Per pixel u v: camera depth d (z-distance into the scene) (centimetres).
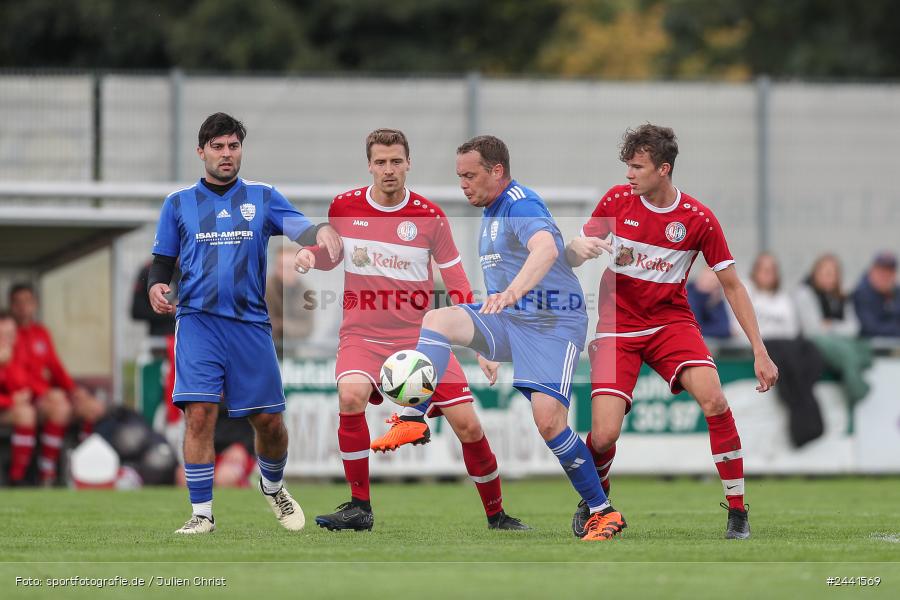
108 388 5256
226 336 2616
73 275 5256
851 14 10344
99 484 4578
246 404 2644
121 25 10069
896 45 10325
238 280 2611
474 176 2538
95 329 5253
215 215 2617
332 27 10412
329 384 4834
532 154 6862
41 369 4875
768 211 6956
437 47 10781
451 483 4909
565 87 6881
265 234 2658
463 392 2728
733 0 10694
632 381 2606
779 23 10612
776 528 2870
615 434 2586
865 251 7006
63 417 4834
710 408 2559
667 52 10944
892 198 7012
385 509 3569
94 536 2639
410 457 4900
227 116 2625
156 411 4897
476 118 6819
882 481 4944
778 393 5066
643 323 2606
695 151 6950
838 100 6994
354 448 2716
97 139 6588
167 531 2781
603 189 6900
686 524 3014
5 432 4934
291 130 6725
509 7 11000
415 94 6794
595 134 6894
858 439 5125
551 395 2506
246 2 9769
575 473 2533
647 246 2577
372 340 2723
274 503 2770
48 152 6581
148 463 4641
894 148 7019
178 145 6619
